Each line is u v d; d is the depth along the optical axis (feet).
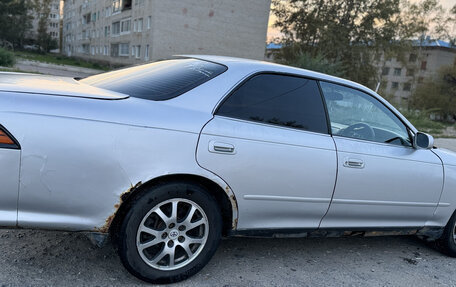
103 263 9.70
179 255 9.10
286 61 120.16
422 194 11.87
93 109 7.80
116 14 170.91
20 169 7.22
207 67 9.96
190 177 8.62
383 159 11.05
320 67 77.87
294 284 9.91
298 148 9.69
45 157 7.34
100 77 10.85
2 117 7.11
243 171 8.99
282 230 10.09
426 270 11.92
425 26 136.26
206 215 8.98
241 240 12.28
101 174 7.73
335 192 10.35
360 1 111.65
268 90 9.89
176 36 136.77
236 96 9.39
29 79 9.13
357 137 11.08
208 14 140.87
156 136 8.09
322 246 12.79
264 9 152.15
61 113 7.52
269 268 10.62
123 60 166.30
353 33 114.83
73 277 8.91
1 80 8.31
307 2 116.26
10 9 222.89
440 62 231.09
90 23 215.72
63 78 10.75
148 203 8.25
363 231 11.45
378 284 10.54
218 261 10.61
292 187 9.69
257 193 9.30
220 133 8.75
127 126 7.91
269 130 9.49
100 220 7.95
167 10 133.39
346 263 11.68
